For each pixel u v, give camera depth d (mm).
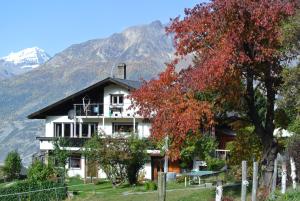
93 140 47938
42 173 47250
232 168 36156
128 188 44812
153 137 25391
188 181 45000
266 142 26375
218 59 23078
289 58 23344
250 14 23719
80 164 59562
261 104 29938
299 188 22406
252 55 24375
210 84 23469
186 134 25688
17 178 64562
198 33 24969
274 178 23906
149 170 55562
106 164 47406
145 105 25594
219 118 26734
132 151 47219
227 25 24125
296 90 22688
